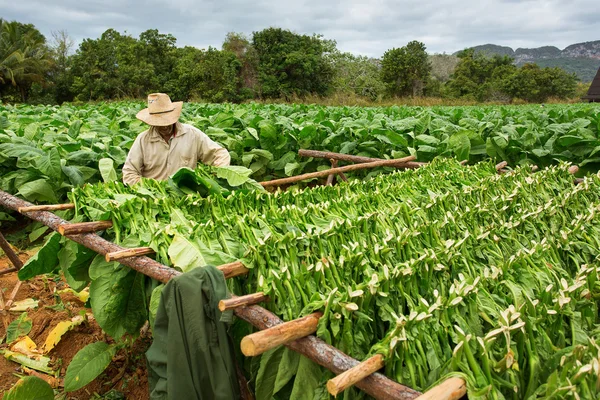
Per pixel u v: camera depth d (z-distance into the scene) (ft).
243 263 7.32
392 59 171.12
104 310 8.66
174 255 7.70
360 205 10.61
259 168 25.32
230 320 6.19
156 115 14.19
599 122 25.00
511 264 7.68
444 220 9.75
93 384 10.16
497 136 23.75
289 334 5.49
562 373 5.06
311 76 146.41
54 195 18.15
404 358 5.46
